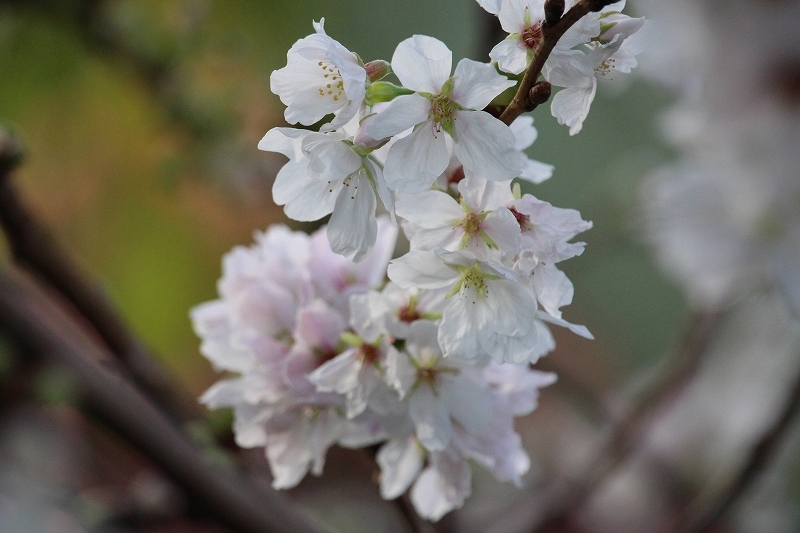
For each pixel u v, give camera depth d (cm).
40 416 88
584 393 81
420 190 43
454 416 46
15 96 77
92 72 79
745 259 70
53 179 80
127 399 54
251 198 82
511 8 43
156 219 84
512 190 45
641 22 43
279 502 55
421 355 46
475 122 43
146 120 81
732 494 61
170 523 57
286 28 85
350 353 46
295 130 43
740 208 69
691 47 66
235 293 50
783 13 64
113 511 57
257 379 48
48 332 54
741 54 65
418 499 50
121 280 83
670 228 73
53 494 63
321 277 49
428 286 44
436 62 43
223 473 55
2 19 75
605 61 44
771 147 67
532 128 46
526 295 44
